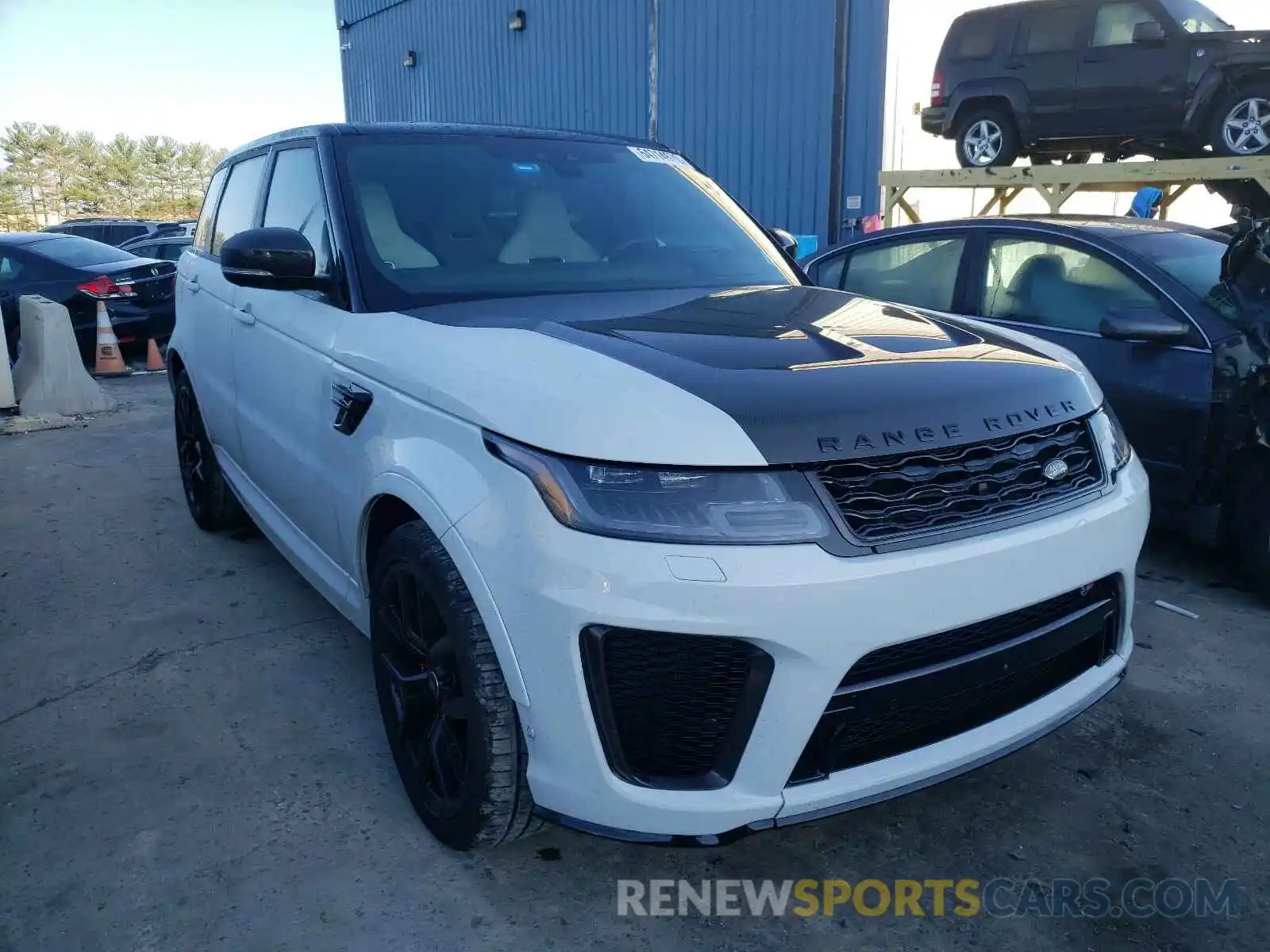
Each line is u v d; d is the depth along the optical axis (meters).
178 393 4.87
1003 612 2.04
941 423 2.05
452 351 2.34
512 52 17.03
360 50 21.98
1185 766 2.84
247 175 4.07
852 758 2.02
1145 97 8.64
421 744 2.49
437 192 3.15
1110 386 4.37
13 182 84.12
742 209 3.80
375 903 2.28
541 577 1.91
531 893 2.32
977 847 2.50
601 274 3.10
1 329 7.46
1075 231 4.80
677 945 2.16
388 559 2.45
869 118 11.73
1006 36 9.47
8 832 2.53
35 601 4.04
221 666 3.46
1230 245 4.27
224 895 2.29
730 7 12.98
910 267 5.55
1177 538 4.80
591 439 1.93
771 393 2.01
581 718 1.93
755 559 1.84
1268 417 3.81
